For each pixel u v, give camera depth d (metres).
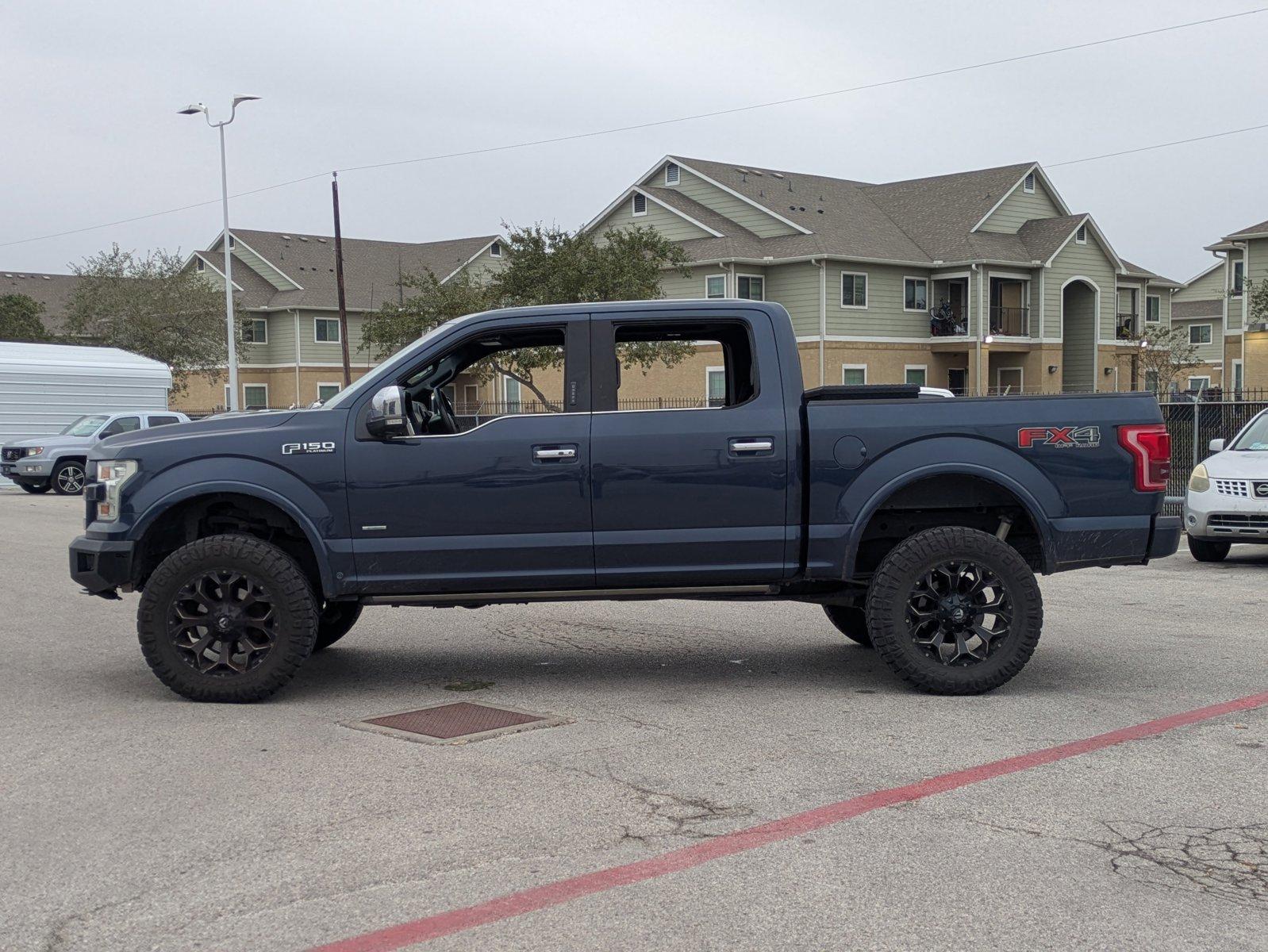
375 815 5.05
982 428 7.14
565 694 7.33
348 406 7.16
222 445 7.12
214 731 6.48
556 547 7.10
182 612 7.11
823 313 41.72
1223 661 8.05
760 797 5.24
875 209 47.12
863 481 7.14
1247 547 15.07
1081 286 48.28
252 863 4.51
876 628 7.12
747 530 7.14
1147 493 7.20
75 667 8.28
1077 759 5.77
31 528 18.81
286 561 7.07
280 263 58.41
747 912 4.03
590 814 5.04
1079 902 4.09
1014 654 7.07
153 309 50.50
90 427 28.30
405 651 8.80
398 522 7.09
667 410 7.15
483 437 7.09
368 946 3.80
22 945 3.83
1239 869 4.38
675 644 8.98
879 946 3.77
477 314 7.28
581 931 3.90
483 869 4.44
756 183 44.84
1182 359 54.66
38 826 4.95
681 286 43.16
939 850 4.59
